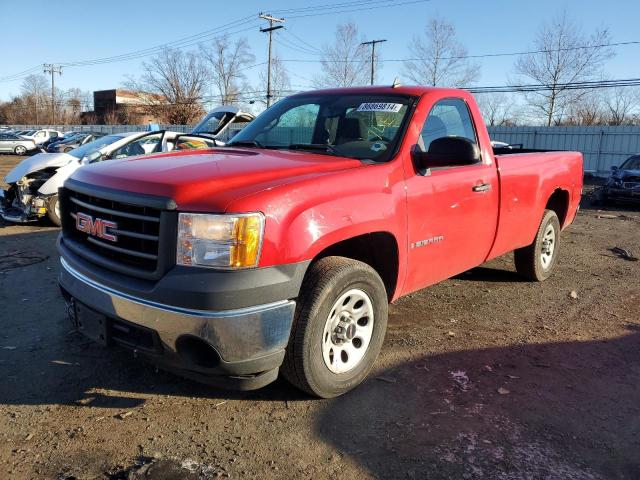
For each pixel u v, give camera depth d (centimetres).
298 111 461
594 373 404
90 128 5172
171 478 275
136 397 354
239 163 350
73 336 447
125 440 307
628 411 351
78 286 333
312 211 313
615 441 318
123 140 952
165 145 981
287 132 451
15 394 353
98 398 351
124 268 309
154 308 291
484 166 468
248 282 286
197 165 342
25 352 415
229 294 281
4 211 949
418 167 395
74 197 361
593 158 2647
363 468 288
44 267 659
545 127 2747
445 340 457
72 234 370
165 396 356
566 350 444
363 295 358
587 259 782
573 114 4203
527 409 350
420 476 283
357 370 364
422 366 407
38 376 378
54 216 916
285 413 339
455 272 463
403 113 410
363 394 363
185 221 287
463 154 372
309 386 335
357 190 344
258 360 299
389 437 316
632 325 504
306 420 331
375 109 420
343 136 422
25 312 502
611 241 942
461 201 434
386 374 392
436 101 432
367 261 394
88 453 294
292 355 323
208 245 284
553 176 588
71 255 351
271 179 321
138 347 309
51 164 922
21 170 930
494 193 478
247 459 293
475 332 477
